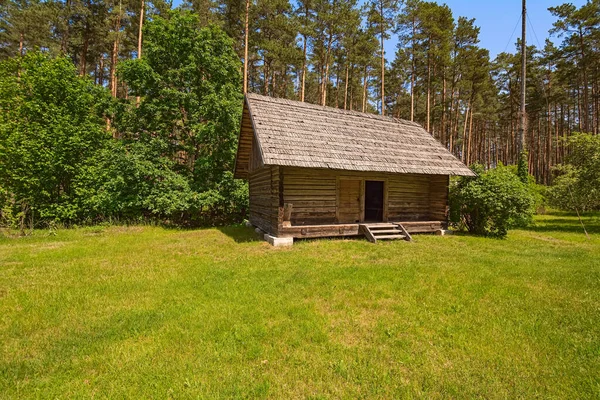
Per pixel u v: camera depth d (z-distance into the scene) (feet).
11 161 40.65
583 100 103.96
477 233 39.65
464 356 10.93
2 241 32.63
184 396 8.73
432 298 16.26
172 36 50.60
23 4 77.71
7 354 11.04
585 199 46.26
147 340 11.89
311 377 9.71
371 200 52.13
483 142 145.38
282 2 79.15
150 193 45.93
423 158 39.27
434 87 105.29
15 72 48.73
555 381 9.55
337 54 98.07
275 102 37.81
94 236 35.94
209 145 53.11
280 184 31.12
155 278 19.69
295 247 29.50
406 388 9.17
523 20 62.59
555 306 15.42
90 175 45.01
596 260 25.23
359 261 24.58
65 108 46.09
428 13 85.61
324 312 14.53
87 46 79.82
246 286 17.98
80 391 9.03
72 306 15.24
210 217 52.21
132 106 55.77
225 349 11.15
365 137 38.58
